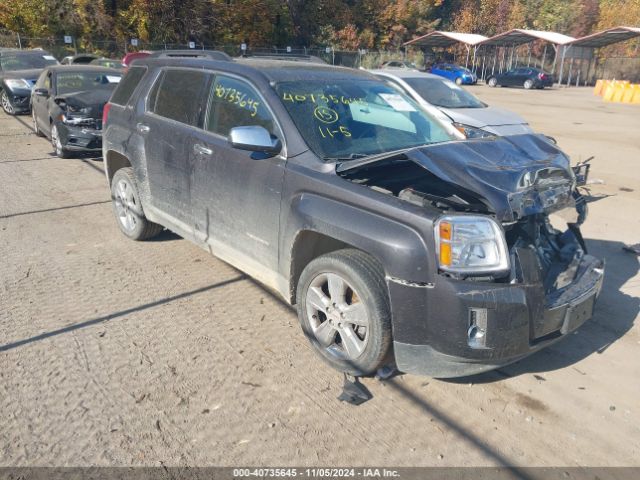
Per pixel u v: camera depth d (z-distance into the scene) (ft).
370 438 9.71
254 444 9.45
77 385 10.88
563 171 11.76
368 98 14.12
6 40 102.73
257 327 13.38
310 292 11.73
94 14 108.99
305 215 11.27
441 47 176.86
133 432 9.62
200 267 16.83
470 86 131.34
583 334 13.75
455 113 30.76
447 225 9.50
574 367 12.25
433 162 10.78
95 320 13.47
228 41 125.90
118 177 18.54
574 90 125.29
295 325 13.55
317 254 12.29
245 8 127.34
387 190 11.50
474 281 9.62
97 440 9.39
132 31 113.50
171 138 15.37
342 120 13.00
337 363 11.44
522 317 9.73
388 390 11.10
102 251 17.95
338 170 11.27
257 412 10.28
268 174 12.32
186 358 11.94
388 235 9.96
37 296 14.65
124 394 10.65
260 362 11.90
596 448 9.69
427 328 9.86
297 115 12.49
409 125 14.12
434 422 10.20
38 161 31.37
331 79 14.12
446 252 9.49
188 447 9.32
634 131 53.01
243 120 13.33
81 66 36.96
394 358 11.07
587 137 48.24
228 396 10.71
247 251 13.35
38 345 12.26
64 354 11.94
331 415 10.27
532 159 11.87
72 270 16.39
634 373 12.09
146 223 18.12
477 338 9.65
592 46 145.07
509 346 9.77
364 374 11.16
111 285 15.44
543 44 197.36
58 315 13.65
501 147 12.09
